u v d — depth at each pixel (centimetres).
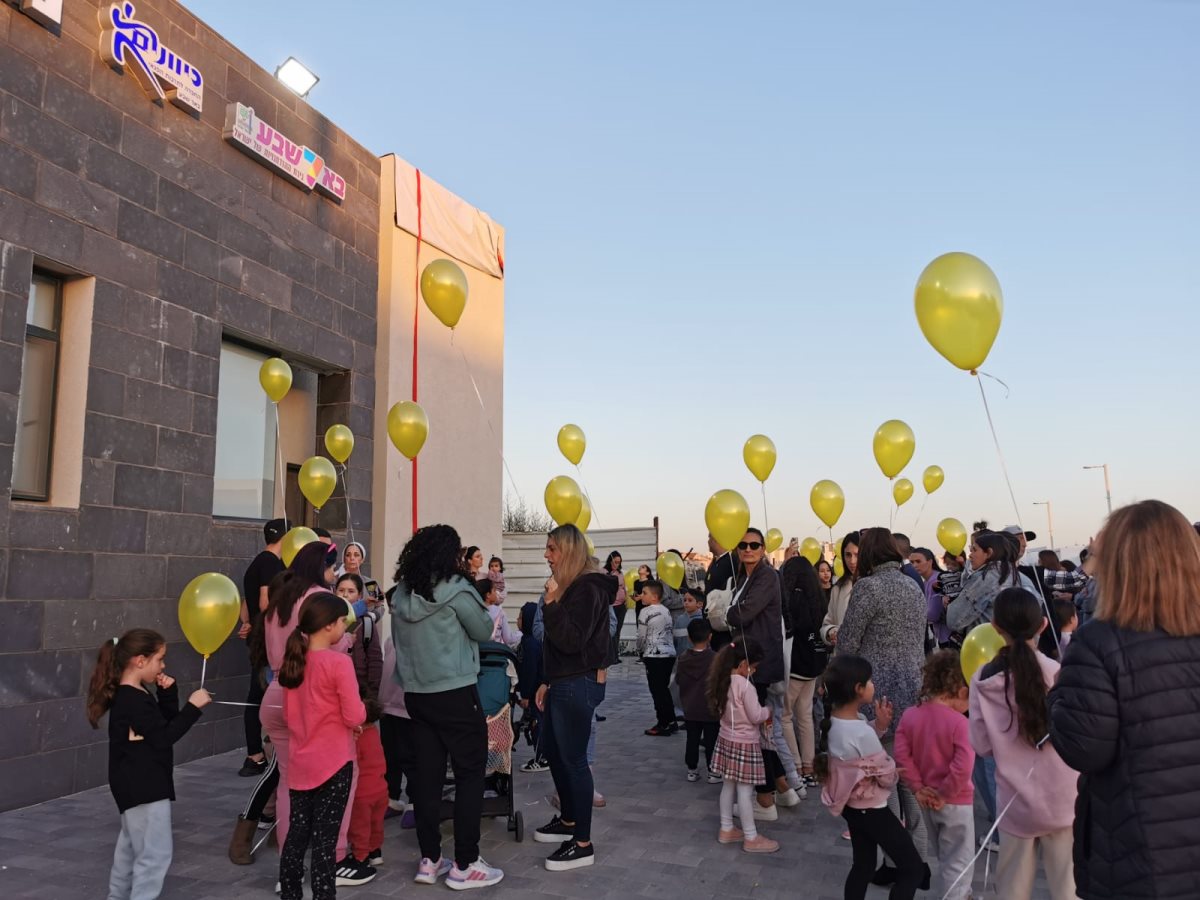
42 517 569
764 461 633
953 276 389
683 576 822
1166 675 199
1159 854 192
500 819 542
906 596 446
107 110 634
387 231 986
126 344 641
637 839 489
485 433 1150
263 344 803
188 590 419
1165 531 208
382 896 403
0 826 504
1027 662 298
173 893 402
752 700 480
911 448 629
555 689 448
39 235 577
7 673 541
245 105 775
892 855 349
